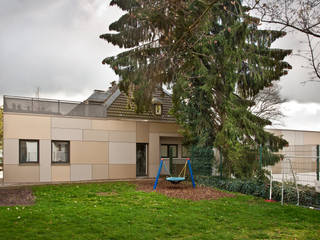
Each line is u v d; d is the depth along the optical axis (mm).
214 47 11367
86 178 14977
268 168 10859
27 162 13703
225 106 11750
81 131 15016
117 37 11938
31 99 13945
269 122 12805
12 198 9281
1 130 23594
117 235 5188
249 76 12219
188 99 12891
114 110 16672
